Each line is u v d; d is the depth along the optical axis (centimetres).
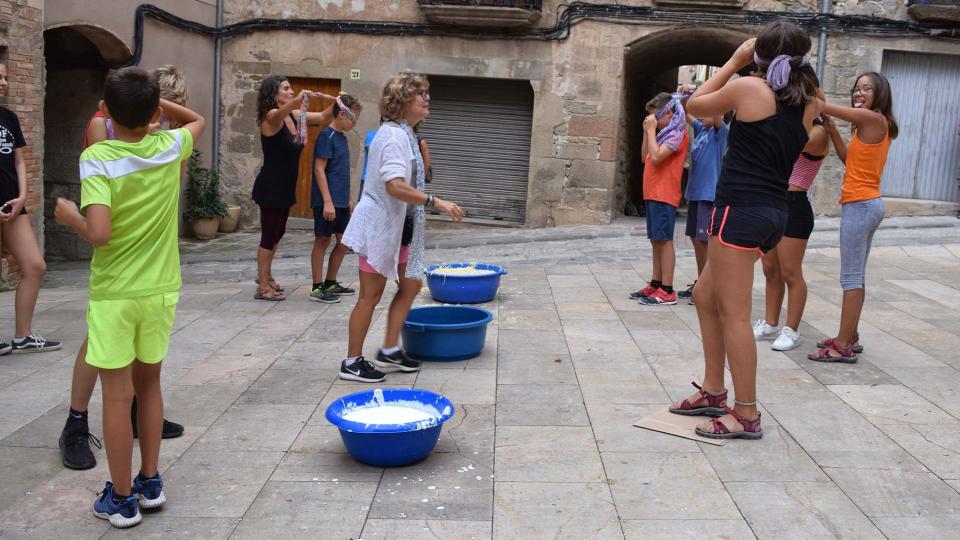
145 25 1074
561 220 1230
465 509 333
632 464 375
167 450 392
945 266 865
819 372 510
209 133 1261
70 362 534
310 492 348
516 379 498
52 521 323
